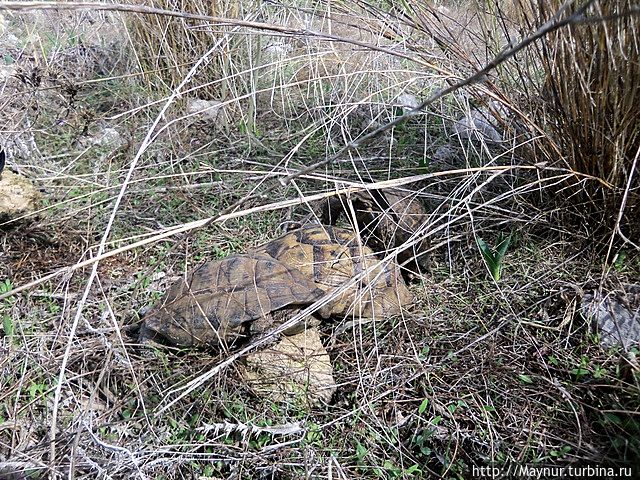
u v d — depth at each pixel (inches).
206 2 37.8
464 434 18.6
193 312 21.3
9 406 20.1
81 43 44.0
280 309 21.7
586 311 21.8
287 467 18.3
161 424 19.7
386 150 33.2
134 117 37.1
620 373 19.6
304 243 23.7
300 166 32.9
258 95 39.6
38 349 22.0
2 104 36.2
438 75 25.9
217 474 18.4
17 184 27.7
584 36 21.6
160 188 29.7
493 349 21.1
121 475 17.6
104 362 20.9
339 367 21.8
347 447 18.9
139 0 37.2
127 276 26.6
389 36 26.9
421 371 20.7
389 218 24.7
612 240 22.6
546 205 26.0
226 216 19.8
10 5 16.4
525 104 25.9
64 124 37.1
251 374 20.8
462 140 32.2
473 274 25.0
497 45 26.3
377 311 22.5
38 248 28.1
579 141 23.4
